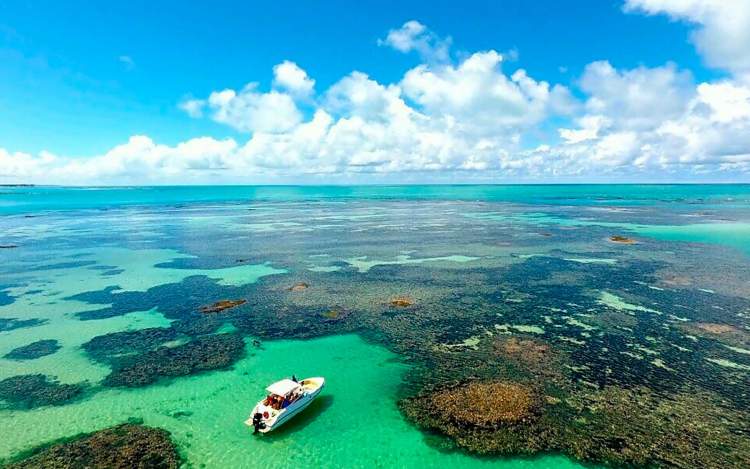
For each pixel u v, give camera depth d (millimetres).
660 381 25109
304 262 56312
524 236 75250
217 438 20938
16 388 25609
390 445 20141
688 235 74375
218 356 29469
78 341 32125
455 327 33562
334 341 31453
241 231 85688
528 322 34312
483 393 23906
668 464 18531
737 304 37844
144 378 26703
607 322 34094
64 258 60469
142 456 19672
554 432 20594
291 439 20750
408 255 59906
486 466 18656
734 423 21234
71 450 20109
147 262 57594
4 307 39781
